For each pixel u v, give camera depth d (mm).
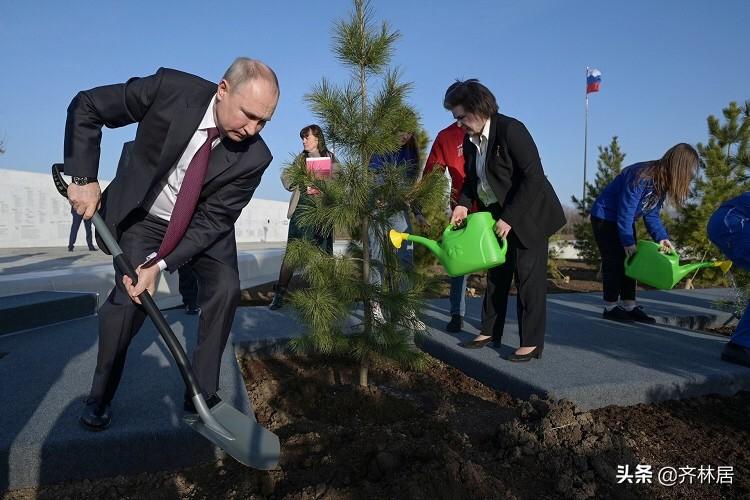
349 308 3160
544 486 2135
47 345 3811
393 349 3131
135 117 2221
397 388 3295
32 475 2121
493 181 3443
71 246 14172
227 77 2055
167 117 2180
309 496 1877
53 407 2535
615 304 5141
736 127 8766
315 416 2865
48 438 2154
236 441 2137
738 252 3506
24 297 4703
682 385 3072
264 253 9258
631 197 4387
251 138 2359
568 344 3965
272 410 2914
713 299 6418
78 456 2158
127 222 2365
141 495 2066
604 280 5055
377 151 3020
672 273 4129
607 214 4914
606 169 11180
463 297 4340
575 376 3100
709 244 8891
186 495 2070
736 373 3225
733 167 8688
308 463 2162
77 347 3752
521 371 3193
